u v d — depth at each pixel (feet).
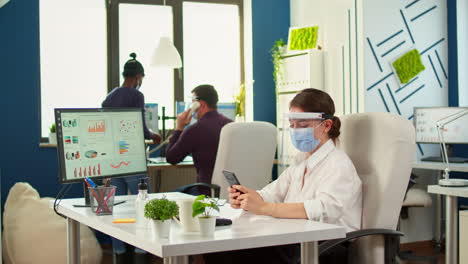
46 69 17.07
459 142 15.01
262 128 11.96
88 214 6.77
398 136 6.73
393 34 15.49
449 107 15.10
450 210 10.45
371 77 15.20
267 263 7.43
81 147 7.71
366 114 7.12
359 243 6.82
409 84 15.69
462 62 16.11
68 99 17.35
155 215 4.99
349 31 15.75
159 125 18.52
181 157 12.96
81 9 17.49
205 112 12.97
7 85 16.31
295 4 18.99
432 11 16.06
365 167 6.99
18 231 13.00
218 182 11.78
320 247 6.06
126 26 18.13
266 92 19.13
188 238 4.94
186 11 18.93
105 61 17.83
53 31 17.16
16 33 16.40
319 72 17.31
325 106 7.12
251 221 6.03
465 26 16.15
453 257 10.46
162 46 16.30
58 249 12.73
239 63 19.57
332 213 6.53
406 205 14.05
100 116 7.98
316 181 7.03
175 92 18.71
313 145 7.06
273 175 18.51
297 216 6.36
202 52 19.15
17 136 16.38
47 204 13.53
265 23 19.13
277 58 18.24
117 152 8.15
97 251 13.50
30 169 16.47
